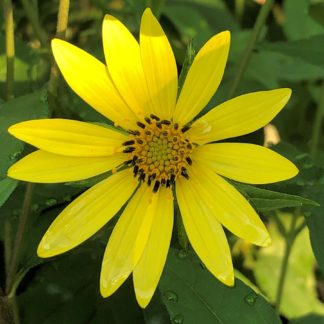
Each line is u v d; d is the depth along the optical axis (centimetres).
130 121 12
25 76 16
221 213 11
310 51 15
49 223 15
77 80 11
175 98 12
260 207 12
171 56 12
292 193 14
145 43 11
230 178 12
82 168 12
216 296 13
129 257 12
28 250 14
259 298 13
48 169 11
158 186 12
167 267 13
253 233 11
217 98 18
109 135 12
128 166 12
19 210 14
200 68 12
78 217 12
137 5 16
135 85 12
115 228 12
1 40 16
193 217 12
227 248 11
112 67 11
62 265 16
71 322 15
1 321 14
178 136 12
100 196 12
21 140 11
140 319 15
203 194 12
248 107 12
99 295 16
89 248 15
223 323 13
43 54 16
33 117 12
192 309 13
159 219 12
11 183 12
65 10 13
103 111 12
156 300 15
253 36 15
